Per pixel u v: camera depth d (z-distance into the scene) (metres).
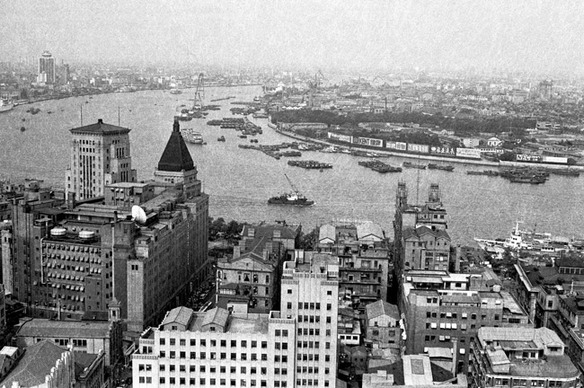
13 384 196.12
